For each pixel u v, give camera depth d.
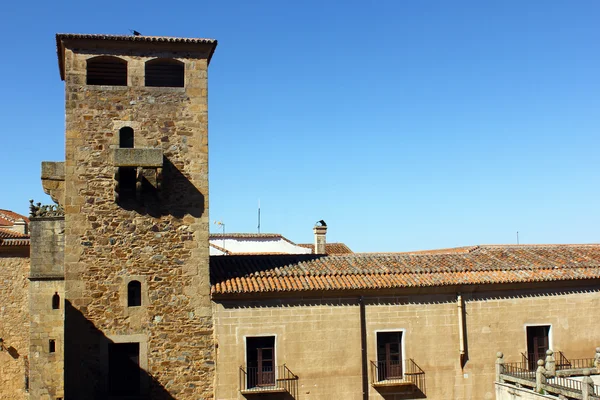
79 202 23.86
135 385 23.80
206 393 23.97
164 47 24.92
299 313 24.91
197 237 24.61
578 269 27.91
